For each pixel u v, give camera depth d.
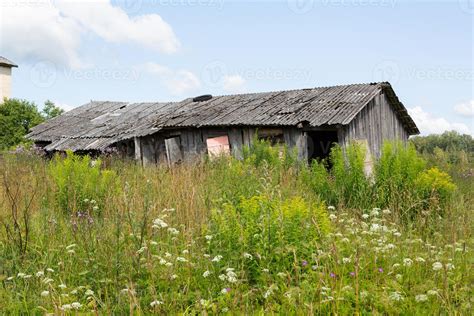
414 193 8.19
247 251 4.96
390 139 16.36
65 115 27.39
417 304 4.24
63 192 7.70
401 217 7.24
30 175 9.19
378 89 15.41
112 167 12.82
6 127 29.23
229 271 4.35
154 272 4.64
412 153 9.15
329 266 4.74
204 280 4.66
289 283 4.27
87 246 5.04
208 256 4.91
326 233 5.37
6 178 8.09
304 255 5.03
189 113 18.66
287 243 5.01
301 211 5.51
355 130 14.25
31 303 4.26
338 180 9.14
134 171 11.48
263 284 4.64
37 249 5.38
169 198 7.41
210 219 6.23
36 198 7.69
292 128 14.29
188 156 17.44
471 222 7.01
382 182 8.67
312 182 9.72
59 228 6.03
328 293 4.22
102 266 4.73
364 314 4.07
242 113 16.34
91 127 22.94
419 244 5.87
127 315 4.10
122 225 5.69
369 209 8.09
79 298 4.40
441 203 8.09
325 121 13.27
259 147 13.20
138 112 23.09
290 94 17.59
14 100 30.38
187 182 8.64
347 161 9.46
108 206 6.95
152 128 18.36
